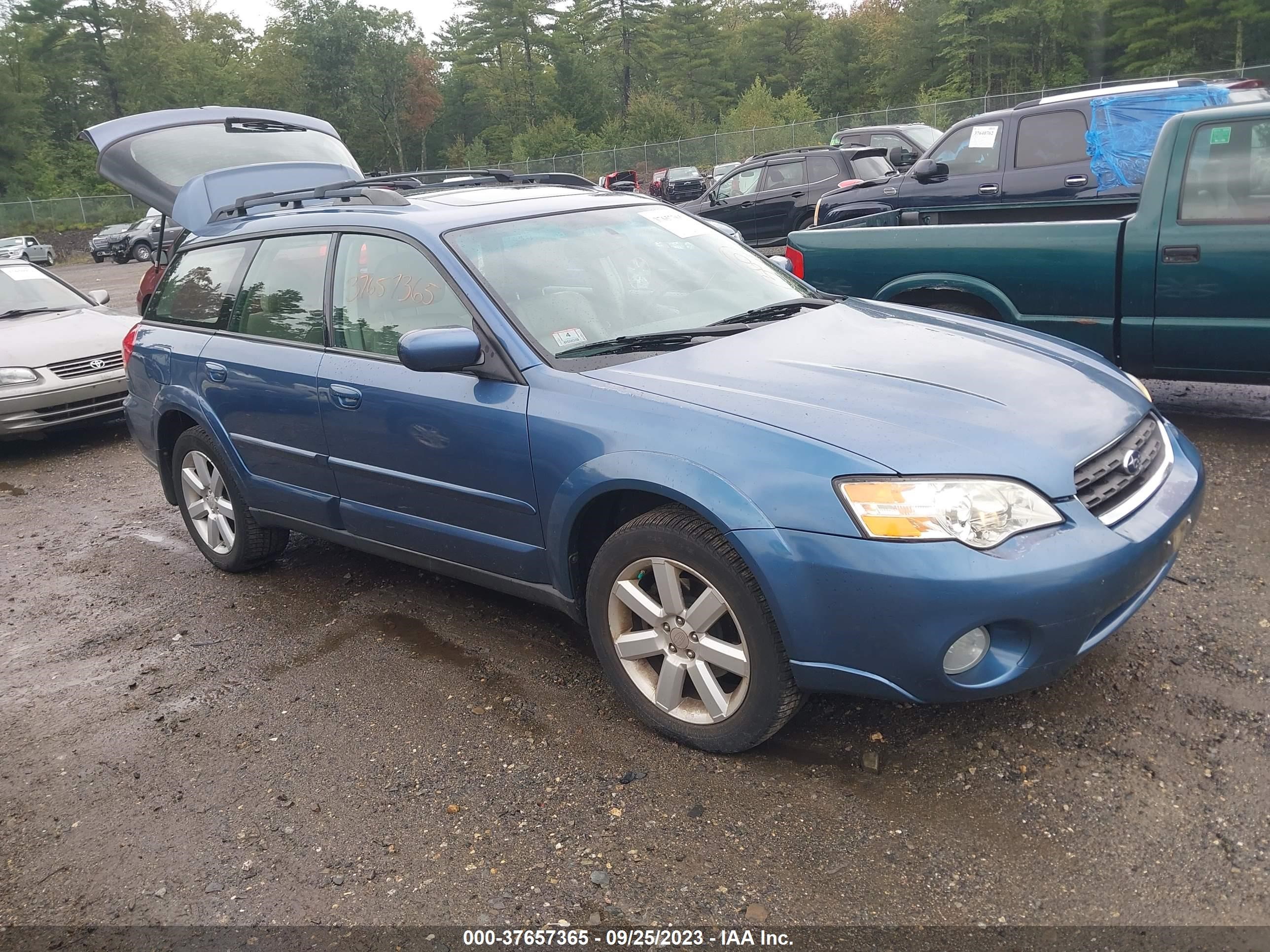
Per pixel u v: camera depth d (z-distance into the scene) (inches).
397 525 152.6
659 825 109.3
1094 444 110.9
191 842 115.2
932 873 98.1
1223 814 101.8
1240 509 176.4
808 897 96.8
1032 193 414.3
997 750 115.6
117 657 166.4
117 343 327.3
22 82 2412.6
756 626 109.7
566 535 125.8
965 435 106.7
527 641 156.3
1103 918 90.9
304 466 165.3
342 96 2805.1
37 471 302.8
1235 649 131.3
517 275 142.6
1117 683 126.0
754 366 125.3
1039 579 99.4
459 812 115.3
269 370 165.0
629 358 130.8
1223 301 201.2
